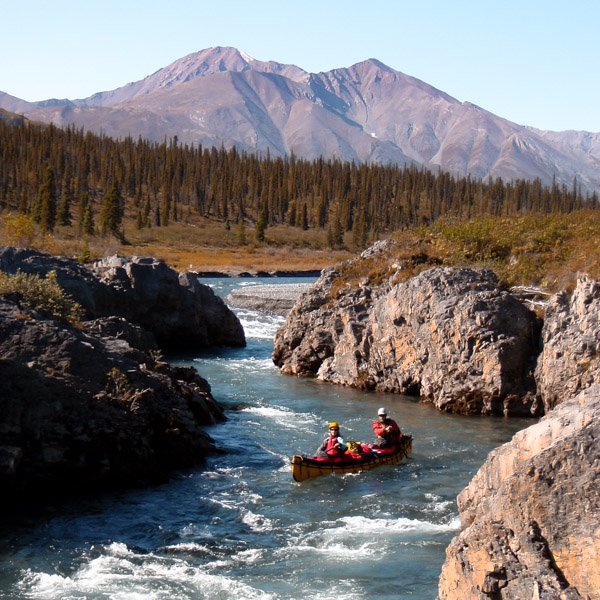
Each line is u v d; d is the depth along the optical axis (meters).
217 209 162.25
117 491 15.73
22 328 18.53
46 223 110.94
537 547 6.95
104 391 17.25
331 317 30.45
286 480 16.80
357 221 151.00
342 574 11.61
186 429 17.98
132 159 177.00
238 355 36.47
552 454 7.03
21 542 12.96
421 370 25.73
